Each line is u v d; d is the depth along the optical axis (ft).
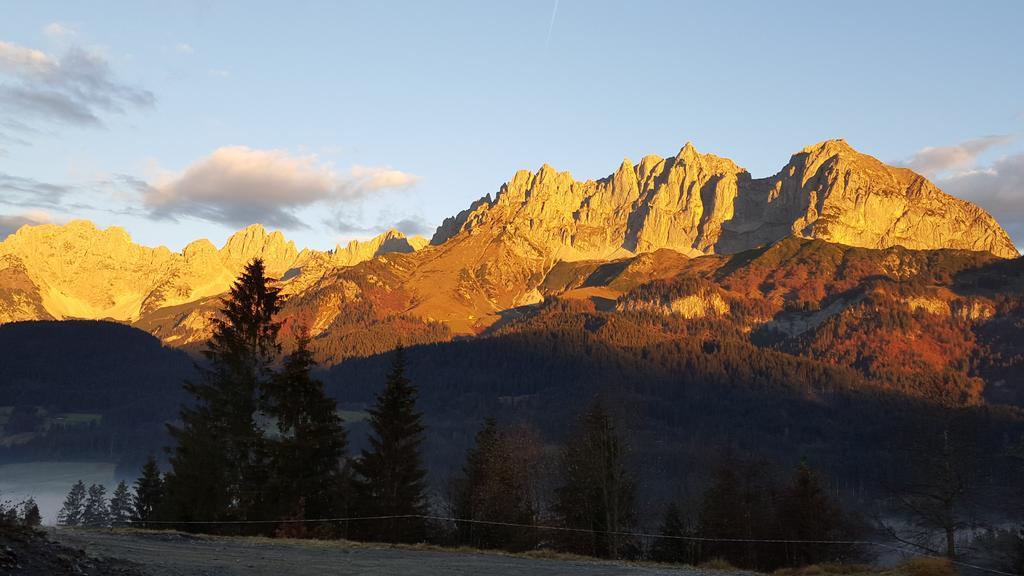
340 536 181.37
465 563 97.45
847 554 247.70
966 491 208.54
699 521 265.75
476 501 231.71
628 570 98.99
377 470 221.87
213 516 166.71
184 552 83.71
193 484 168.45
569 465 245.65
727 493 265.54
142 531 103.55
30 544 61.77
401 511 214.90
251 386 185.37
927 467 213.46
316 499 183.73
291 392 190.29
